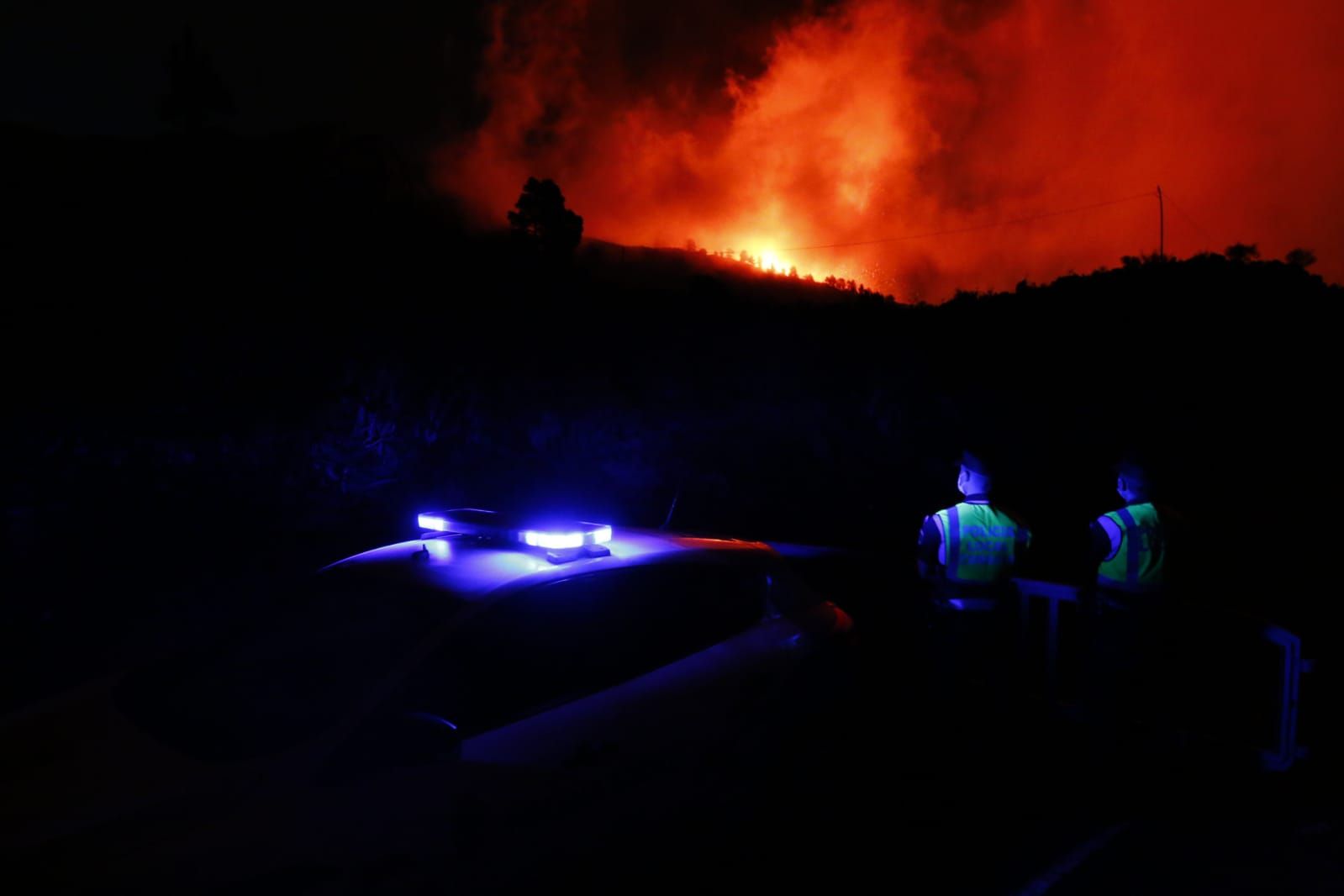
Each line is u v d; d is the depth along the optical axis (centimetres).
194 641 374
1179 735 481
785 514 1733
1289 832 391
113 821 248
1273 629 446
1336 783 446
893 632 793
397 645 308
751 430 2166
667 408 2267
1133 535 472
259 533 1369
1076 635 564
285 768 264
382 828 265
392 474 1812
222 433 1825
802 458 2050
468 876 278
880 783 446
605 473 1945
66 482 1475
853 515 1734
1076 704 529
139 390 2003
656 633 367
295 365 2231
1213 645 563
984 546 501
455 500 1717
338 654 316
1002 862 364
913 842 383
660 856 331
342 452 1833
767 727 379
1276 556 907
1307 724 510
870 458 2053
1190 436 1733
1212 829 395
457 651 309
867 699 488
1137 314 2550
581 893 304
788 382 2434
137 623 813
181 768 268
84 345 2216
